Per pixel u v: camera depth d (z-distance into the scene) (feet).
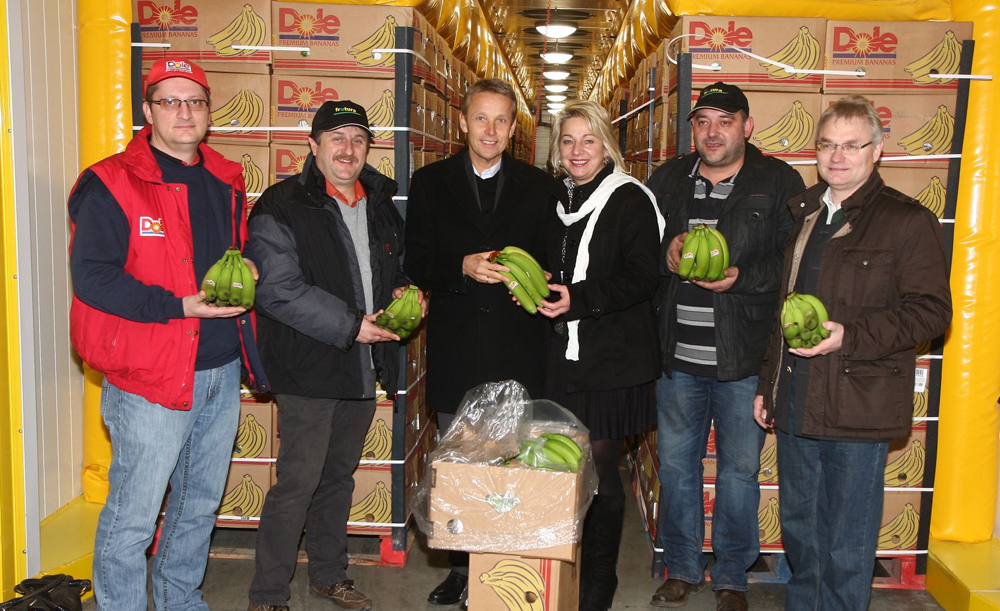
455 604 10.92
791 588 9.47
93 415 12.62
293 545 10.03
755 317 9.93
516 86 35.40
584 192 9.87
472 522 7.66
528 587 7.80
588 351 9.50
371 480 11.82
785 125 10.94
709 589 11.40
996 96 11.03
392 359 10.34
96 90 12.09
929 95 10.93
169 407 8.29
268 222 9.25
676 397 10.51
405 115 11.02
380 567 11.96
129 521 8.41
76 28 12.50
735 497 10.38
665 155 12.03
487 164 10.04
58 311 12.21
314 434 9.81
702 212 10.14
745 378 10.06
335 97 11.06
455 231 10.05
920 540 11.50
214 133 11.08
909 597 11.36
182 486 9.13
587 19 23.40
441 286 9.85
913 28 10.87
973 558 11.25
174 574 9.23
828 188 8.73
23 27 11.12
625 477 16.72
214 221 8.79
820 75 10.91
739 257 9.86
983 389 11.52
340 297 9.53
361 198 10.03
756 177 9.92
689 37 10.88
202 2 11.04
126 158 8.19
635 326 9.65
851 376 8.24
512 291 9.08
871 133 8.16
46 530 11.57
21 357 8.94
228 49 11.03
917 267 8.09
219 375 8.88
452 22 13.99
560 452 7.83
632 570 12.09
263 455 11.66
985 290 11.36
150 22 11.19
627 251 9.59
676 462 10.71
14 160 8.65
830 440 8.57
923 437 11.35
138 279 8.18
